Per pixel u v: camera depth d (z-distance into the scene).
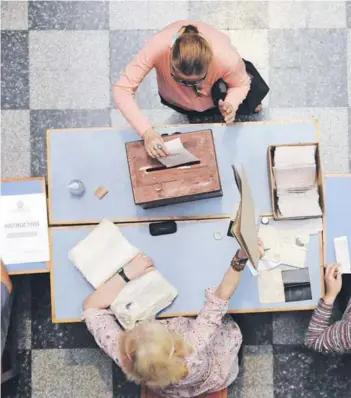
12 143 3.54
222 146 2.86
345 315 2.90
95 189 2.86
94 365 3.41
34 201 2.88
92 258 2.83
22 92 3.56
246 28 3.57
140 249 2.85
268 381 3.39
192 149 2.67
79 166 2.87
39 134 3.54
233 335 2.89
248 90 2.72
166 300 2.82
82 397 3.40
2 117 3.55
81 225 2.87
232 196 2.85
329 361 3.39
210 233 2.84
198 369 2.55
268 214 2.84
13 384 3.40
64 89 3.56
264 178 2.85
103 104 3.55
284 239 2.84
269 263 2.83
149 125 2.64
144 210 2.85
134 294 2.80
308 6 3.58
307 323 3.39
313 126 2.86
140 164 2.67
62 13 3.59
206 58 2.31
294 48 3.56
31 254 2.87
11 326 3.34
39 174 3.53
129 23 3.58
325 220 2.85
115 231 2.84
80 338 3.42
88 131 2.88
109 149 2.88
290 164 2.75
